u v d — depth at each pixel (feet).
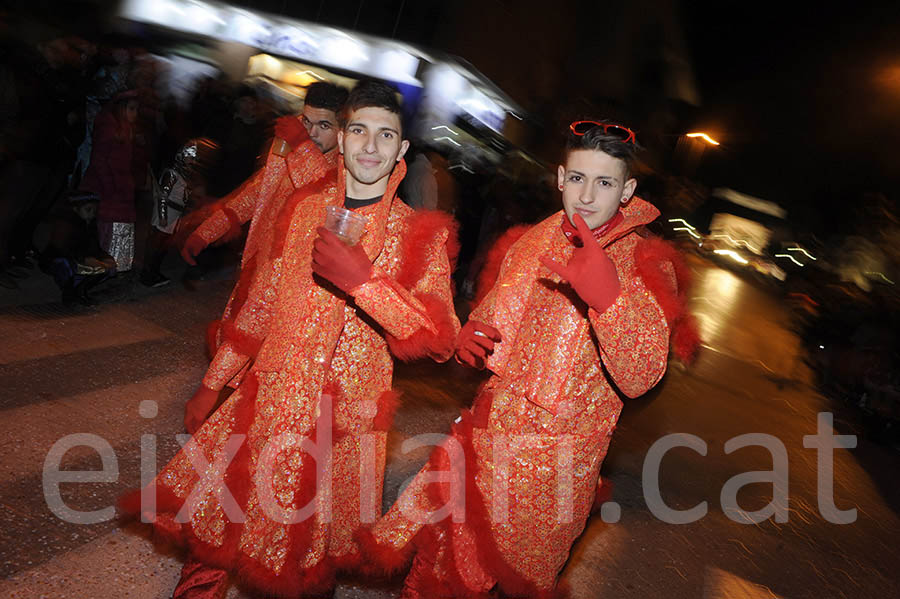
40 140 18.38
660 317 7.86
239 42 44.62
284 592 8.25
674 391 25.39
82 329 16.98
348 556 9.14
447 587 8.77
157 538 8.84
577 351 8.27
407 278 8.59
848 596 13.88
